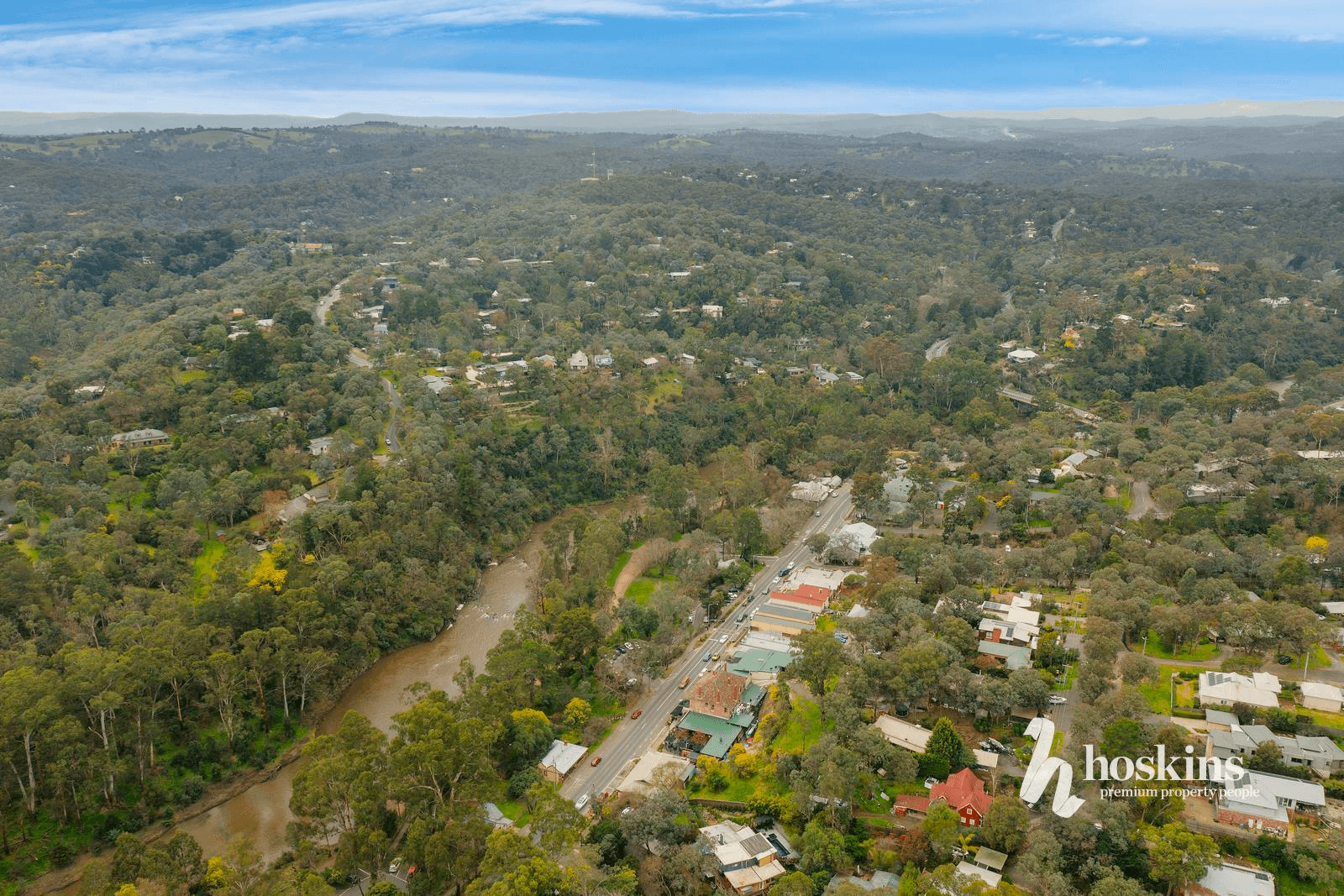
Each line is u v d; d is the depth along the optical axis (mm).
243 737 188875
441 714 163750
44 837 161625
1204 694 175875
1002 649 198000
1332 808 147625
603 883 137000
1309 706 173500
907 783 160750
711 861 144000
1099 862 137750
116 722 176250
